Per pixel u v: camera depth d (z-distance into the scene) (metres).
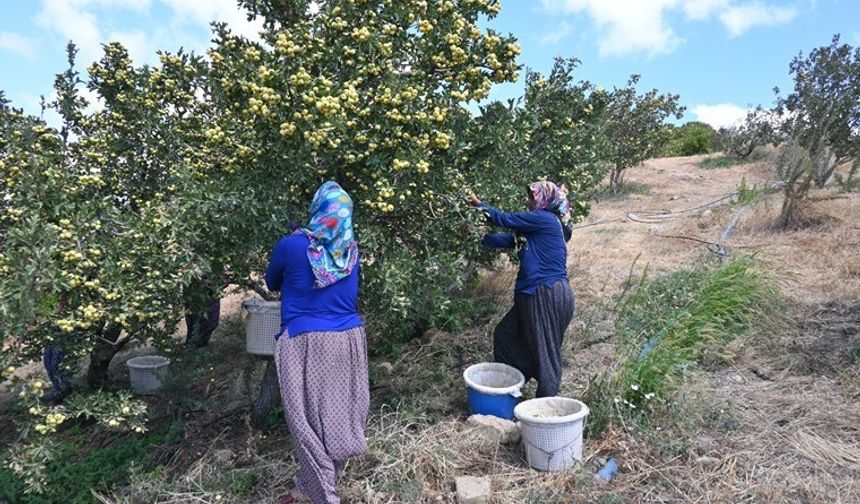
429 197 3.85
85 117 5.21
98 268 3.70
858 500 3.06
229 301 8.54
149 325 4.48
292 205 3.92
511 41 3.81
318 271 3.05
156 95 5.08
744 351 4.89
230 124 4.21
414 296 3.96
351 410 3.16
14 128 4.30
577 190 5.82
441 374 4.86
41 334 3.74
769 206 10.20
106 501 3.69
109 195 4.64
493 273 7.00
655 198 15.21
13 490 3.95
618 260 8.02
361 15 3.79
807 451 3.50
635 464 3.50
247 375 5.12
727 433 3.76
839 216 8.69
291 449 3.94
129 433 4.82
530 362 4.35
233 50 4.10
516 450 3.74
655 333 4.78
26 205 3.74
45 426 3.28
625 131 16.25
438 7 3.78
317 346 3.06
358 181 3.76
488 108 4.16
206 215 3.67
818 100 13.02
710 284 5.46
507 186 4.48
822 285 6.05
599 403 3.98
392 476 3.46
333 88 3.40
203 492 3.57
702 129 25.88
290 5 4.19
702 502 3.15
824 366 4.52
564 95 5.38
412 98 3.49
